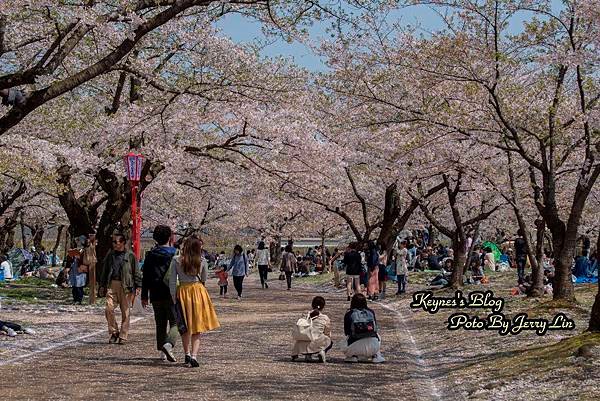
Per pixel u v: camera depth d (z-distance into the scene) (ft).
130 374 29.94
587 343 29.89
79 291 65.62
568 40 49.98
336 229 163.63
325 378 29.91
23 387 26.96
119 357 34.99
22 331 43.37
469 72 50.75
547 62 47.83
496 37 50.29
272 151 65.36
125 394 25.67
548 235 120.57
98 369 31.27
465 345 38.93
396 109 58.18
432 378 30.86
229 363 33.24
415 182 74.64
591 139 49.88
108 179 70.33
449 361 34.81
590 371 26.58
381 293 80.74
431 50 50.75
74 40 35.73
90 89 73.61
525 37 50.14
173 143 67.51
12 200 92.58
